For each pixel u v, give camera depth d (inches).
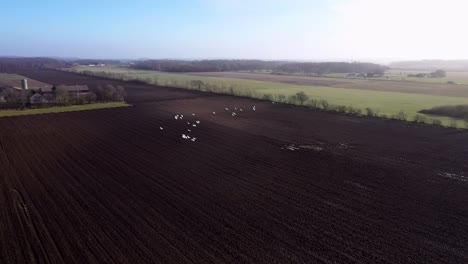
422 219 789.9
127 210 824.9
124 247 662.5
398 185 999.6
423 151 1352.1
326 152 1339.8
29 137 1565.0
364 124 1878.7
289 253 647.8
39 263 611.8
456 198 909.2
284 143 1476.4
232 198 899.4
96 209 829.2
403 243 687.1
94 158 1248.8
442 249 665.0
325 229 741.3
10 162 1200.2
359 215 808.3
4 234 715.4
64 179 1032.2
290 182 1017.5
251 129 1759.4
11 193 928.3
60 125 1838.1
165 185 987.9
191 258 627.5
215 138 1571.1
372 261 624.4
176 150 1365.7
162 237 701.3
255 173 1096.2
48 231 725.9
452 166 1171.3
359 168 1147.9
